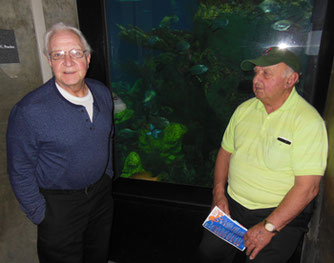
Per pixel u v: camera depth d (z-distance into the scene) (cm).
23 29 138
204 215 177
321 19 130
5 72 130
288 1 531
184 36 663
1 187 138
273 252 111
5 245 145
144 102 739
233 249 132
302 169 95
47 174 111
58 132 103
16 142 100
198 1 619
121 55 912
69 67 101
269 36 575
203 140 612
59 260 122
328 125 129
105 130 121
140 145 606
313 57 139
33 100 100
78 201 119
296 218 109
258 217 114
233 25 592
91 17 178
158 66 695
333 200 119
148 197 186
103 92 130
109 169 142
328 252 120
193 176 519
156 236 192
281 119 102
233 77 599
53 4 157
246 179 113
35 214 111
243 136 114
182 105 686
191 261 188
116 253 201
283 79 96
